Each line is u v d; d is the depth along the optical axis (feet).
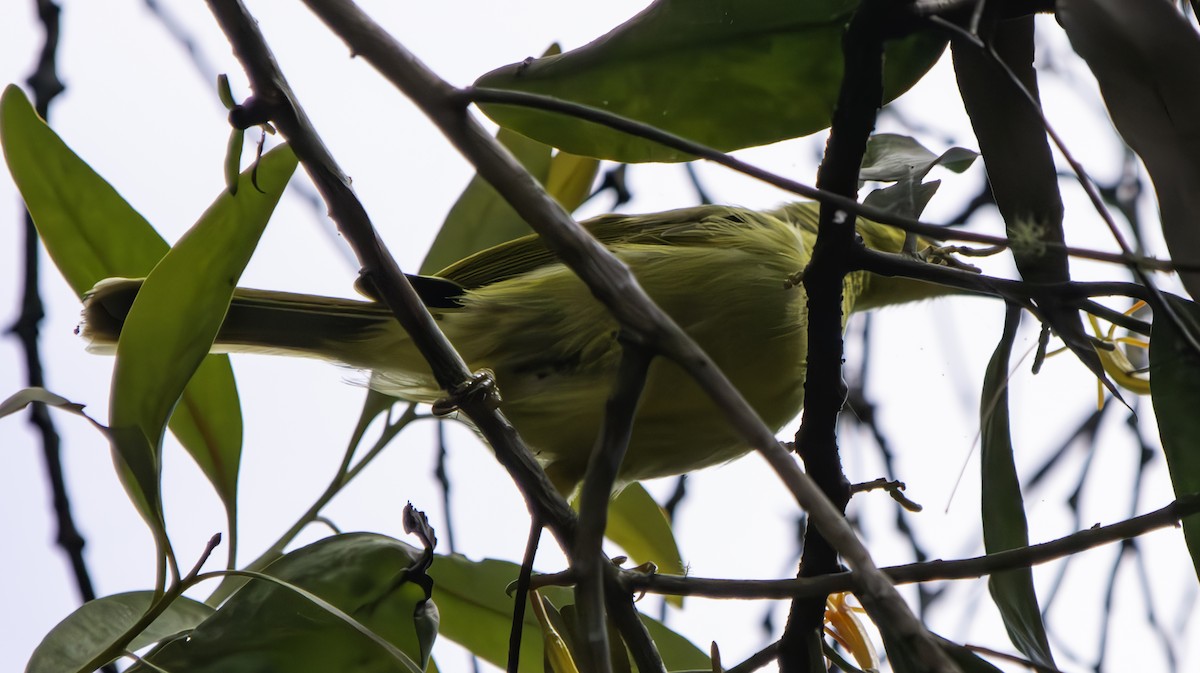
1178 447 12.62
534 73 14.10
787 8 13.48
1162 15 10.52
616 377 9.19
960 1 11.75
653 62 13.89
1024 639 13.43
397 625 15.08
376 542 15.70
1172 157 10.32
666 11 13.73
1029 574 13.75
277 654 14.78
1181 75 10.39
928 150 15.96
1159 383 12.76
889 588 8.03
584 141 14.30
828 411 13.91
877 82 11.54
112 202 17.48
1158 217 10.36
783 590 12.73
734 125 14.17
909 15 11.34
